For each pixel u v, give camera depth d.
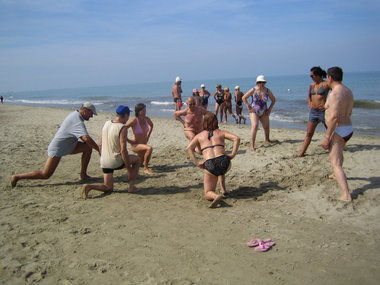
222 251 3.66
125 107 5.39
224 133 5.16
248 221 4.43
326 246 3.70
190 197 5.42
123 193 5.69
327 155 7.58
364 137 10.50
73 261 3.50
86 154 6.30
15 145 10.10
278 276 3.17
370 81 66.69
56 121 17.36
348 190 4.93
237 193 5.56
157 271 3.29
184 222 4.44
